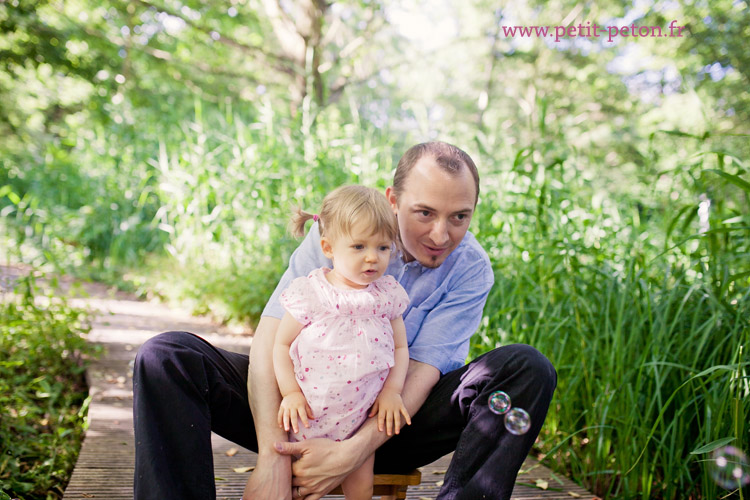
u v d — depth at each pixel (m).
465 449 1.60
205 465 1.51
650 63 12.01
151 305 5.93
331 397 1.66
